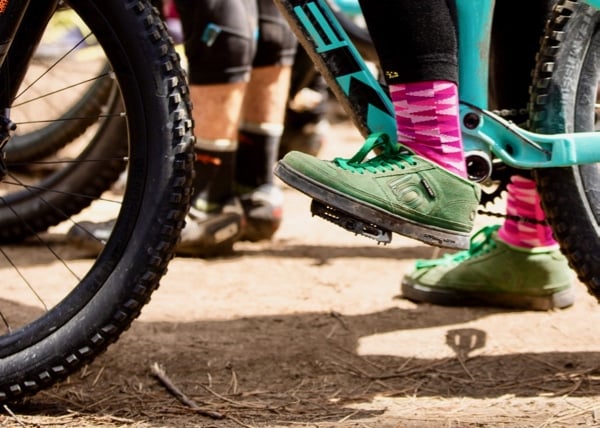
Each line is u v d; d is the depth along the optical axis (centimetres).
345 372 291
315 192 248
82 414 257
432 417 254
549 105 265
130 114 252
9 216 415
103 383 280
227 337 318
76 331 251
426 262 355
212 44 384
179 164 251
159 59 250
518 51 289
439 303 350
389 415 257
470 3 254
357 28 354
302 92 504
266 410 262
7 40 241
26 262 400
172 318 335
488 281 343
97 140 401
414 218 254
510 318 337
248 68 395
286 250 424
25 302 348
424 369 293
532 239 336
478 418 253
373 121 265
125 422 253
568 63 265
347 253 420
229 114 395
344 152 611
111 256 252
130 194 253
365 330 326
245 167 428
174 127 251
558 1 268
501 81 296
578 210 267
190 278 381
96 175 404
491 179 283
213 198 403
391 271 395
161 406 265
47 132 442
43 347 252
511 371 290
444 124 252
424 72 248
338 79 264
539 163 263
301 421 253
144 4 251
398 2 246
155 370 282
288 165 248
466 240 260
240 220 408
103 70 423
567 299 345
